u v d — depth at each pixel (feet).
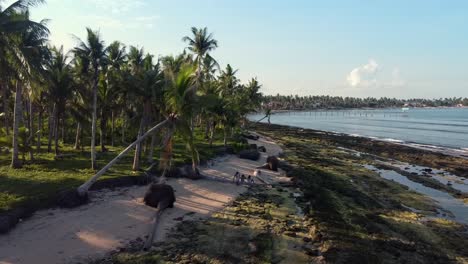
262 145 235.40
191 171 124.98
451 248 78.48
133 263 64.39
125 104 143.43
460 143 295.07
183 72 96.58
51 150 152.05
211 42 200.64
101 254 67.46
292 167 161.68
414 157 207.62
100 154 147.74
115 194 99.55
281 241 76.69
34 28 97.14
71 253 66.64
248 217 90.79
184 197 104.27
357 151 233.55
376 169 171.12
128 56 153.69
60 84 127.34
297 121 636.89
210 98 103.19
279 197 110.52
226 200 104.37
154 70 119.75
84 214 84.02
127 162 132.16
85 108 144.36
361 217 94.53
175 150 164.45
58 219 79.71
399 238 82.48
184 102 98.43
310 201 107.04
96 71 117.80
